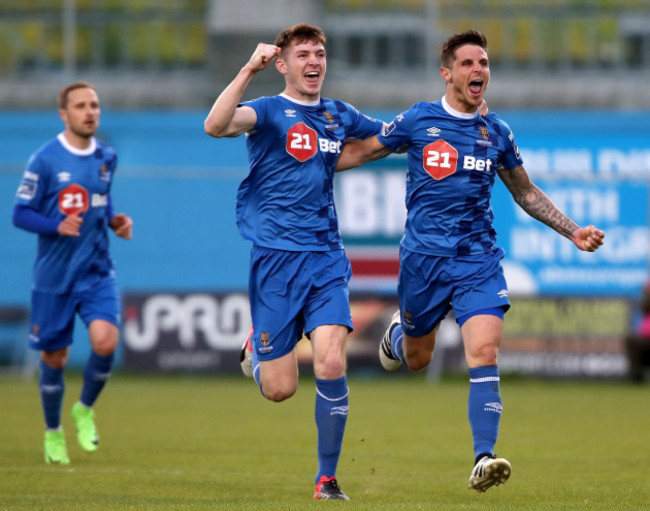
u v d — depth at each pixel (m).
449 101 22.08
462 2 72.56
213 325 58.41
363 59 72.12
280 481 23.81
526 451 30.64
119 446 30.94
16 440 32.22
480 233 22.09
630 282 64.69
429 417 40.28
